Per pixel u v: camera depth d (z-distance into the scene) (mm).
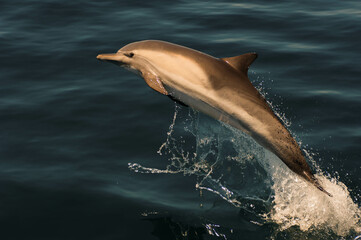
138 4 15344
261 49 11977
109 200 7059
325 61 11344
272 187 7379
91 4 15281
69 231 6449
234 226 6633
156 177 7617
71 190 7246
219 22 13789
